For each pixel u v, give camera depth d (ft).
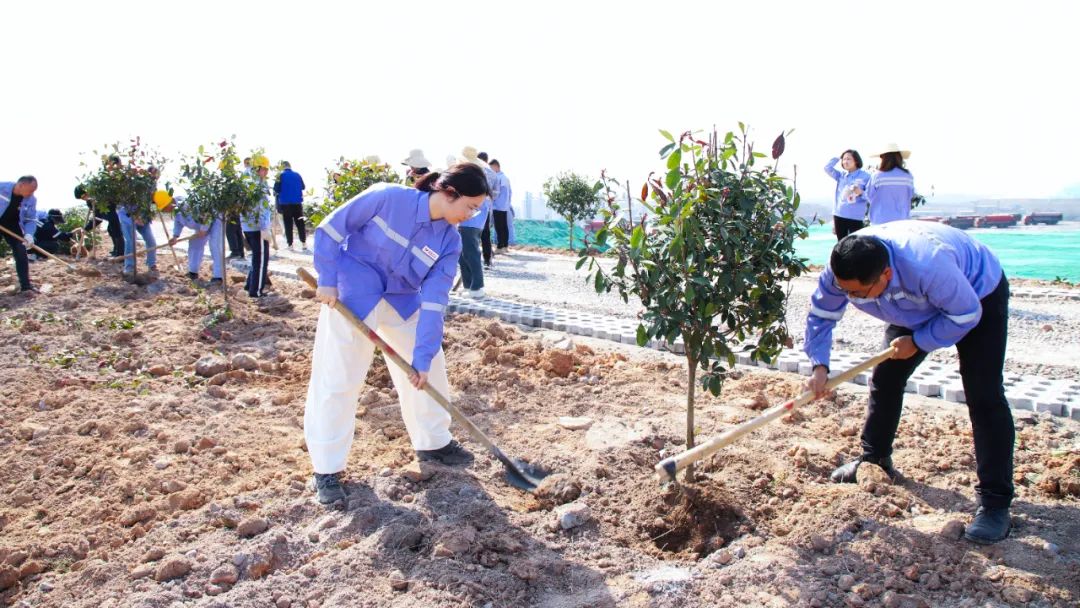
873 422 13.65
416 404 14.52
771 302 12.64
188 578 11.19
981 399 11.71
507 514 12.97
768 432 16.12
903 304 11.48
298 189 53.47
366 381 19.93
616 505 13.51
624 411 17.69
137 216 35.17
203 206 29.45
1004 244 61.72
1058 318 28.30
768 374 20.39
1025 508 12.69
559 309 30.58
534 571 11.28
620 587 11.09
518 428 16.93
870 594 10.54
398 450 15.44
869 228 12.03
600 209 13.04
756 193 12.19
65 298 30.45
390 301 13.56
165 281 35.24
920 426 16.17
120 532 12.73
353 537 12.17
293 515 12.91
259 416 17.81
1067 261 50.52
